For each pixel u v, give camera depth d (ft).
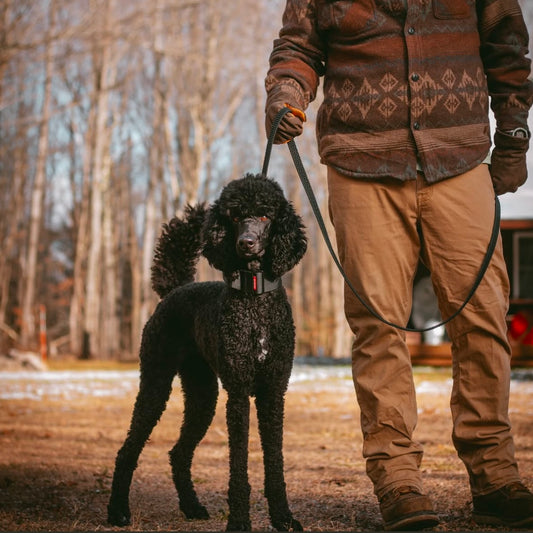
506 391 10.66
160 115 104.58
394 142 10.47
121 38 68.59
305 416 28.43
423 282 49.44
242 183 10.73
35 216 102.17
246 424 10.79
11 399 35.88
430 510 9.96
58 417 29.14
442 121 10.43
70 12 68.80
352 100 10.70
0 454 20.11
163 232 13.82
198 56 89.56
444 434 23.02
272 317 10.78
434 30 10.48
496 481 10.46
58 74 99.04
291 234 10.78
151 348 13.08
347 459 18.66
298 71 11.24
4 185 127.95
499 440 10.56
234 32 99.25
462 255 10.50
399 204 10.60
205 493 14.75
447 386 37.47
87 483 16.12
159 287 13.70
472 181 10.53
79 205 124.67
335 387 39.42
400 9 10.48
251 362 10.72
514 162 10.95
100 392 39.42
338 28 10.83
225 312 10.87
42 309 69.00
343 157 10.75
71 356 97.40
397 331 10.67
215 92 104.78
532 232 50.03
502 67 10.88
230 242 10.84
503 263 10.86
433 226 10.59
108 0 70.38
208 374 13.25
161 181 103.71
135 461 12.79
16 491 15.08
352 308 10.89
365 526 10.98
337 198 10.91
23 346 99.25
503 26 10.85
